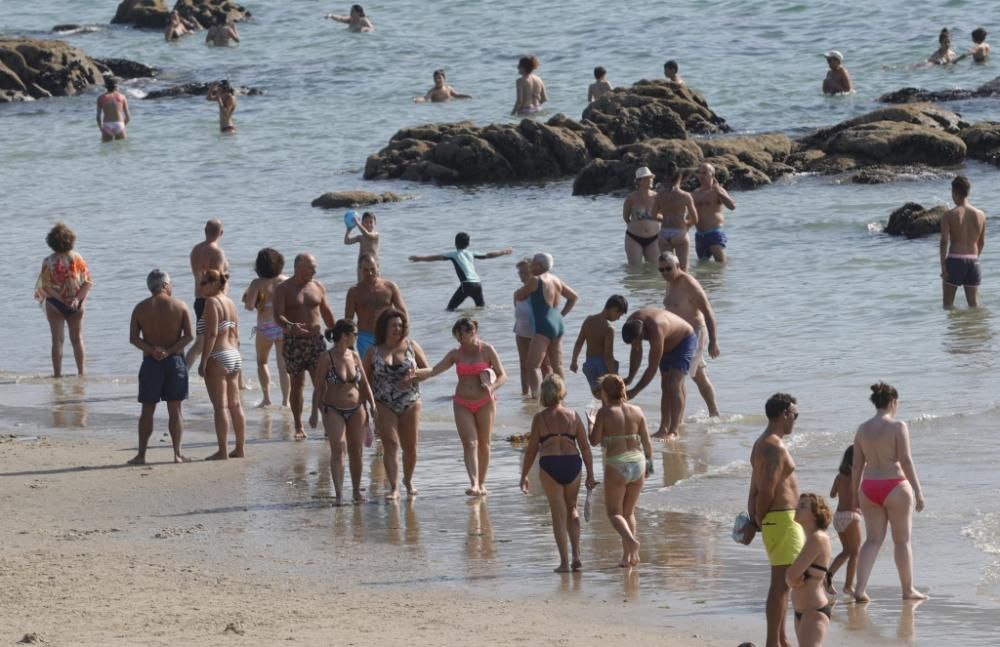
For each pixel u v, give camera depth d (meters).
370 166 131.75
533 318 63.12
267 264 62.56
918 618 35.59
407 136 135.25
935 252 91.56
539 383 64.50
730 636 34.34
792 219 103.94
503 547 42.66
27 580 39.00
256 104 169.38
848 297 82.25
